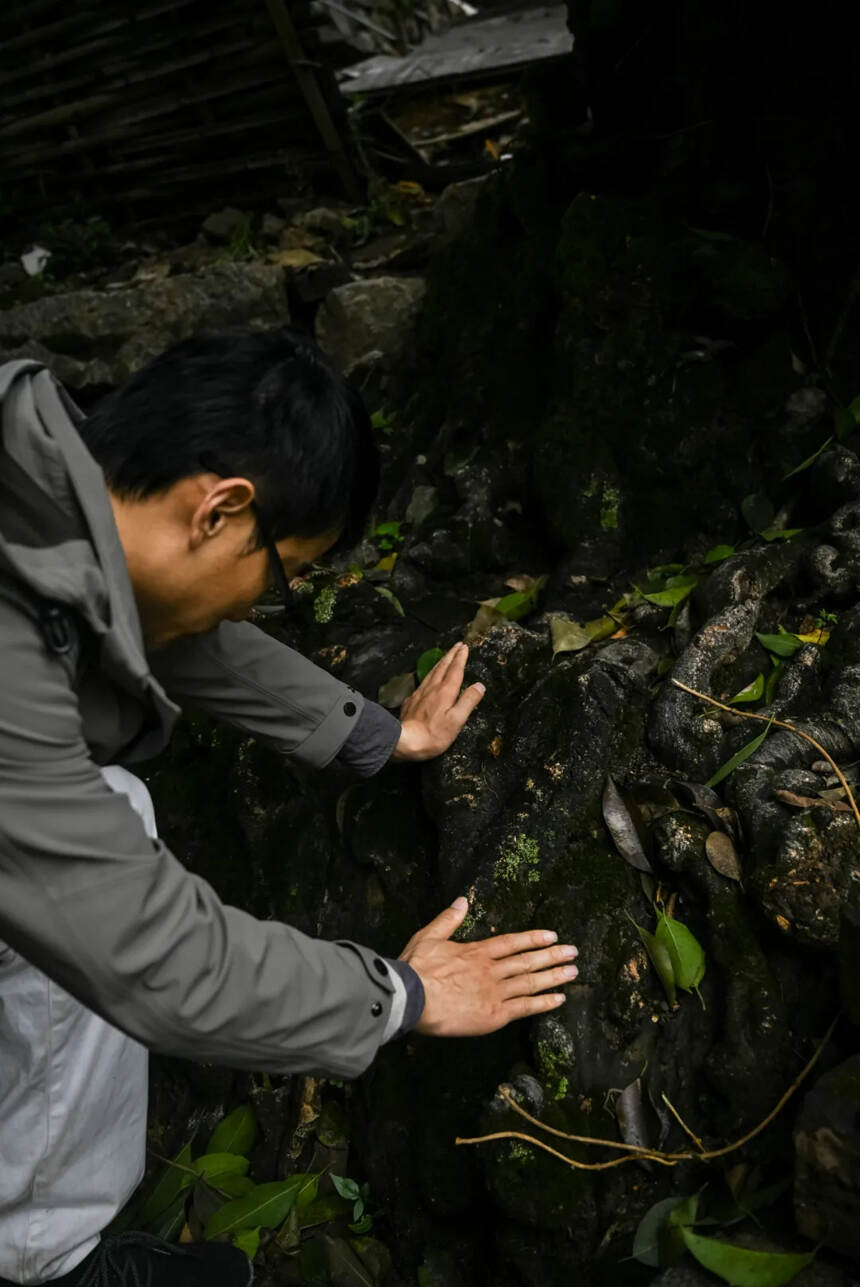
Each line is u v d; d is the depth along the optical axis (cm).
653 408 231
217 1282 159
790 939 158
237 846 211
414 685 197
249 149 423
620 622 211
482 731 188
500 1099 161
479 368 266
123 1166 152
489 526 241
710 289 229
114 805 116
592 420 233
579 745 180
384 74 453
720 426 229
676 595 208
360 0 474
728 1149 155
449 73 439
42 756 112
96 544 114
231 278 372
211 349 123
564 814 177
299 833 201
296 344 127
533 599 225
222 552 125
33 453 114
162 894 116
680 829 169
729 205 243
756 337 232
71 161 453
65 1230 147
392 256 375
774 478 226
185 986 116
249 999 120
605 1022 166
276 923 128
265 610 226
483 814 182
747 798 168
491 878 175
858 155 227
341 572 247
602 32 265
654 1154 156
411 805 191
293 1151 187
